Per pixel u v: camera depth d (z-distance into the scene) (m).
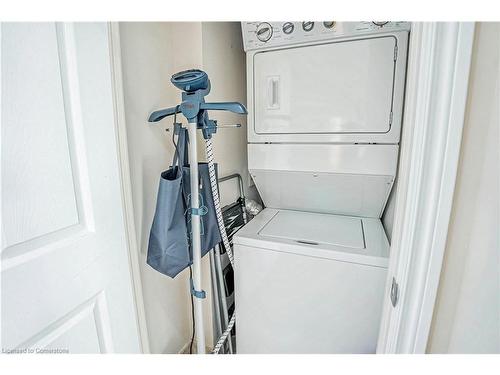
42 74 0.89
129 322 1.37
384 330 1.02
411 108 0.79
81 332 1.10
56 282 0.97
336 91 1.67
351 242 1.56
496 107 0.61
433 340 0.79
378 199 1.85
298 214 2.12
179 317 1.91
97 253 1.15
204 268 1.93
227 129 2.05
